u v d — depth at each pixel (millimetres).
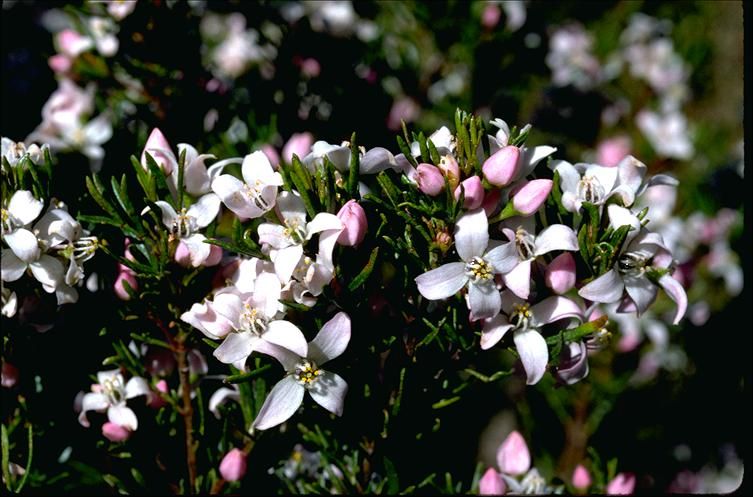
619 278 345
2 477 369
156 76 418
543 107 580
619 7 626
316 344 339
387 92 467
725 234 542
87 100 439
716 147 667
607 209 349
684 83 657
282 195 343
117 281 361
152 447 372
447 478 380
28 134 468
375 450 365
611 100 615
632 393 465
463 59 473
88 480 396
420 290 339
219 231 400
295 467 393
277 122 436
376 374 355
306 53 447
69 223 350
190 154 355
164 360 372
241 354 338
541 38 494
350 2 467
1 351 364
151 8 410
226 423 365
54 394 377
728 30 711
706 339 490
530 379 342
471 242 340
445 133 350
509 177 342
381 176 342
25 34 489
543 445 459
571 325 350
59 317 366
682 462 477
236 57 464
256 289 339
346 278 344
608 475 411
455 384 367
